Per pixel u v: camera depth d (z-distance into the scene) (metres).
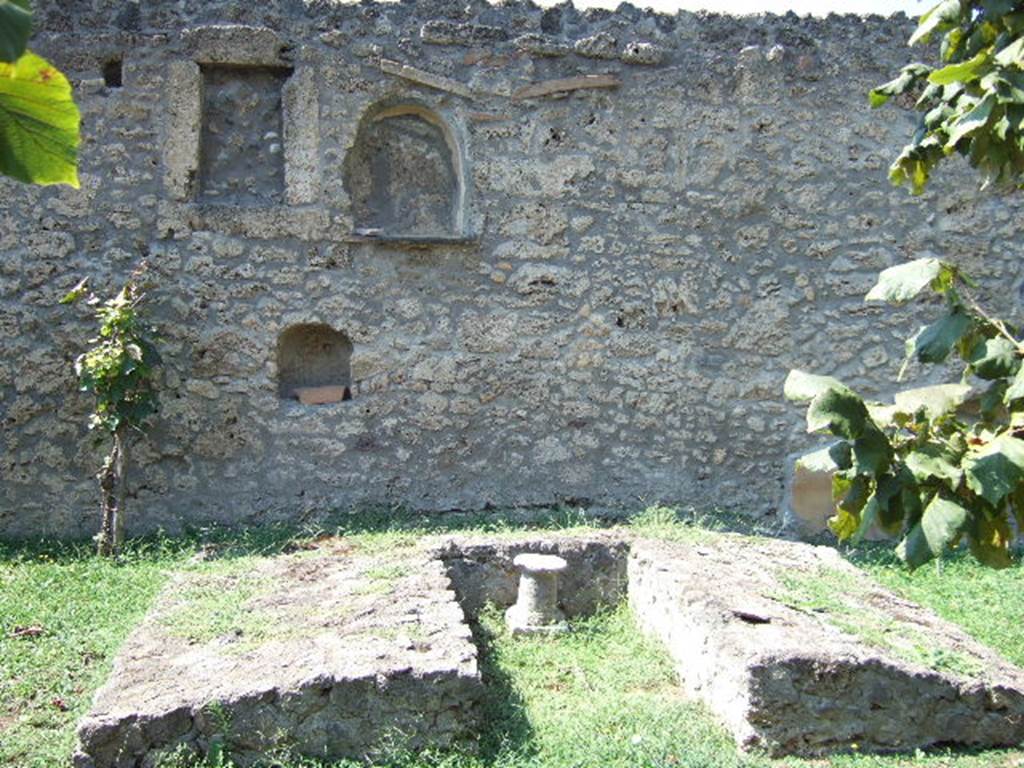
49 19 6.74
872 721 4.21
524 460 7.31
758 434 7.54
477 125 7.19
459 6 7.14
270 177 7.07
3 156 1.52
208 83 6.99
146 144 6.84
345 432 7.10
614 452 7.41
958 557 6.72
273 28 6.91
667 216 7.41
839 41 7.55
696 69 7.40
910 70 3.34
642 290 7.41
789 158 7.52
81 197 6.80
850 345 7.60
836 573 5.64
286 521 6.97
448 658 4.16
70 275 6.82
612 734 4.26
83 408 6.84
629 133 7.36
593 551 6.00
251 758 3.89
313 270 7.03
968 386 2.53
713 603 4.76
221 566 5.93
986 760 4.14
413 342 7.17
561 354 7.34
